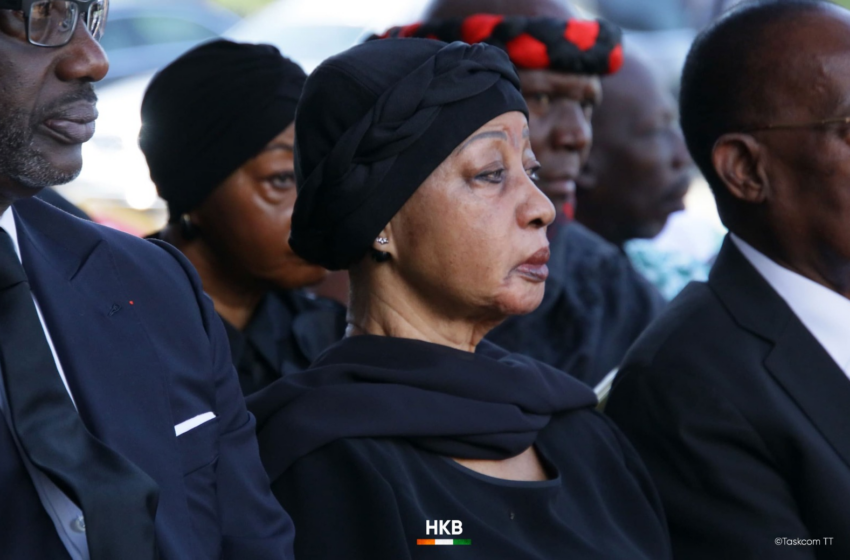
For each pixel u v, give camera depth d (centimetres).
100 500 447
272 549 541
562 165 990
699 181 2452
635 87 1313
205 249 845
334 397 617
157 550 473
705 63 782
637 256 1370
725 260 789
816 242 745
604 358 1012
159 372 519
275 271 828
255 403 637
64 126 489
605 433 716
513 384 651
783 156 743
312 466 604
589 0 2436
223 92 812
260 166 811
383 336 649
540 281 646
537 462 672
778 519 698
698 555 707
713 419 714
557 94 979
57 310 503
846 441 706
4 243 482
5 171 483
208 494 530
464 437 625
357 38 2472
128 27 2764
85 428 471
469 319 652
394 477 601
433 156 612
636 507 683
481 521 607
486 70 629
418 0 1160
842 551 691
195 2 2900
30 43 471
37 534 461
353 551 584
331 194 621
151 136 841
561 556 620
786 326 742
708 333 751
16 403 456
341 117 621
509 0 977
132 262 550
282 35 2497
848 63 726
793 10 755
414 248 629
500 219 625
